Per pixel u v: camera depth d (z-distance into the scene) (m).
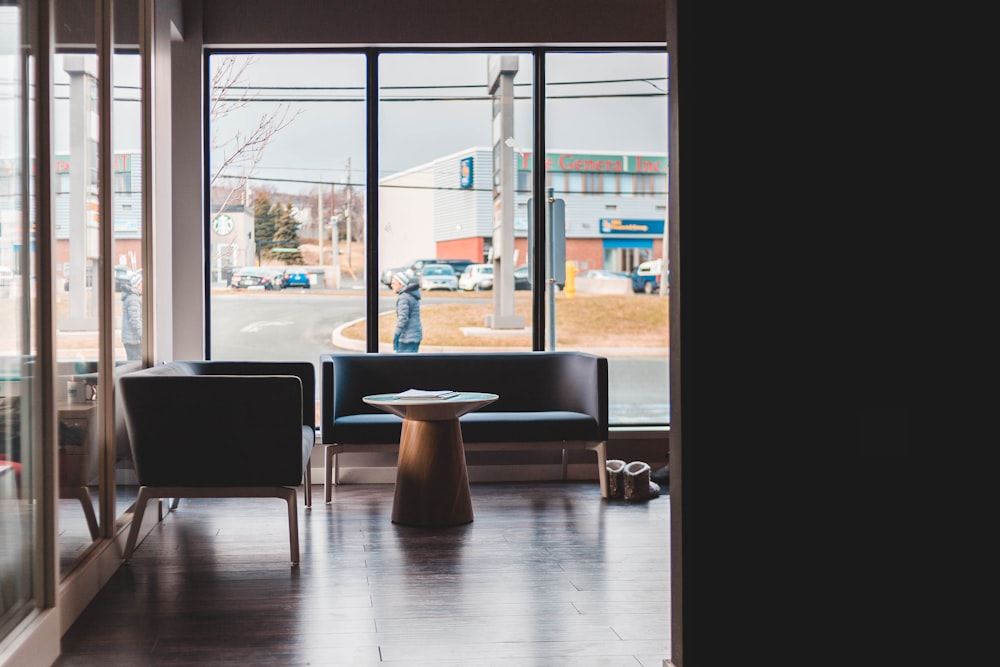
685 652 2.70
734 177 2.63
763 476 2.67
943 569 2.71
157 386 4.38
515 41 6.58
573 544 4.70
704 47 2.62
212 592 3.87
